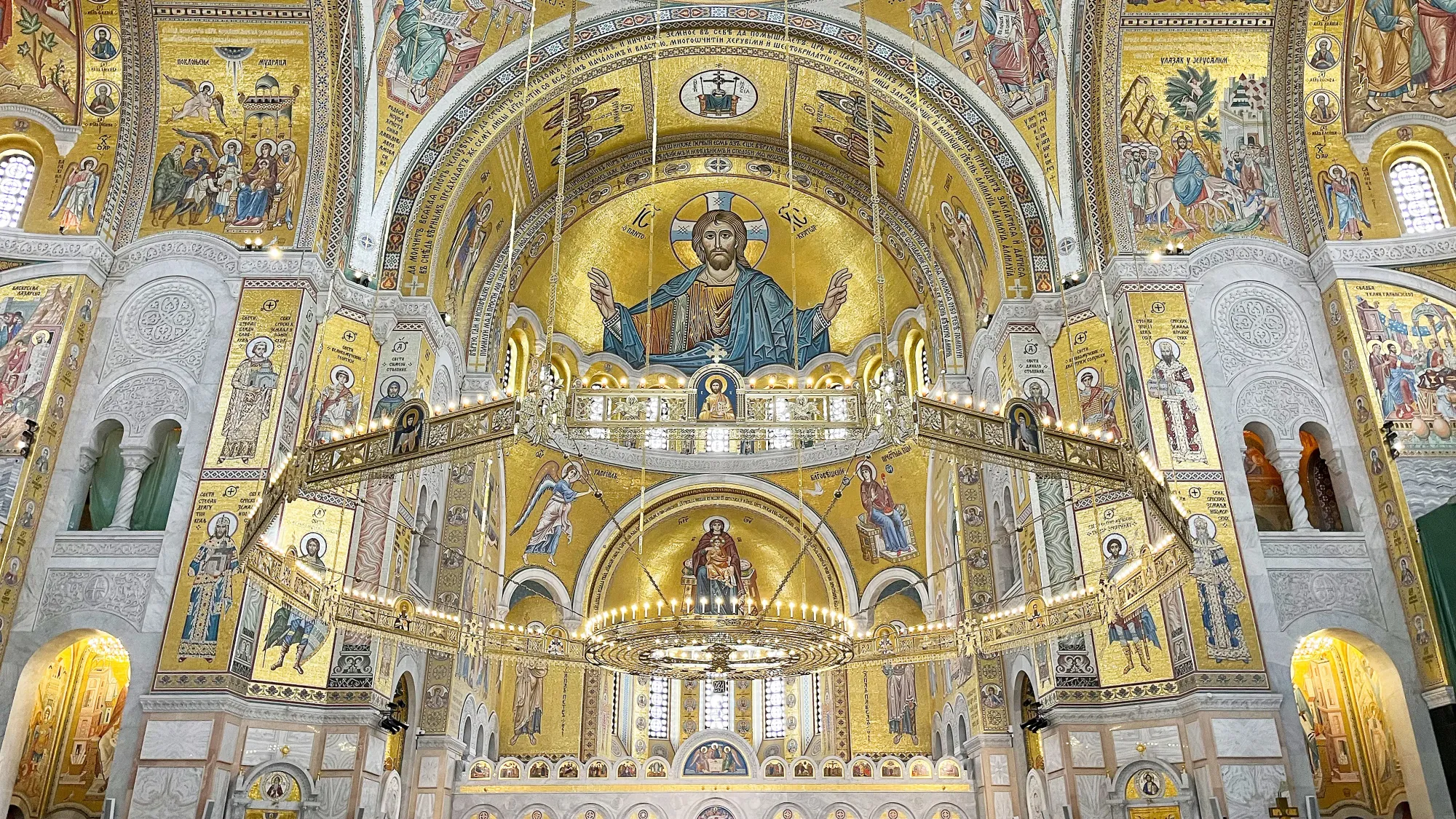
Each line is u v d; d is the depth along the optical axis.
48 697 18.92
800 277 30.44
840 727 28.19
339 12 19.44
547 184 26.86
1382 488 18.09
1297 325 19.58
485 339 25.31
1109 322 18.56
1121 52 20.58
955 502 24.59
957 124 22.75
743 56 24.25
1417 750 16.56
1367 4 20.12
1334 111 20.70
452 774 21.78
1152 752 17.08
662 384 30.23
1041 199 21.80
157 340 18.52
